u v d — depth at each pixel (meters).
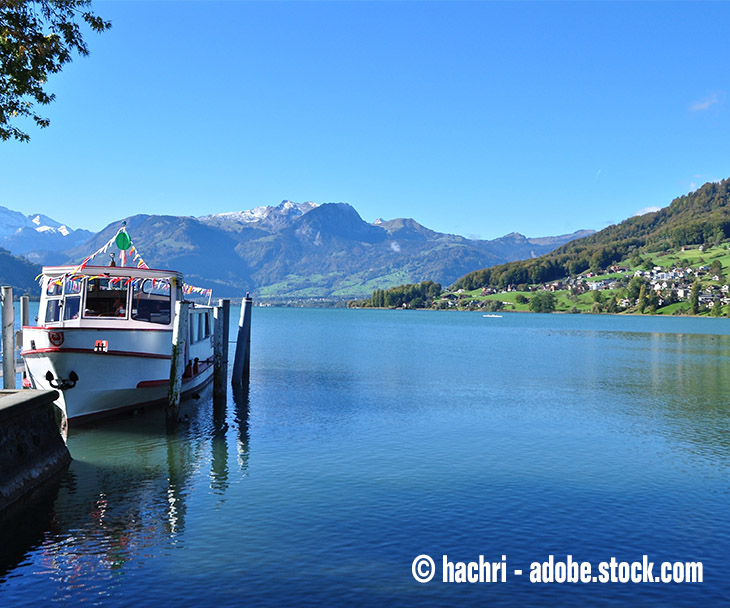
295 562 12.81
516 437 25.00
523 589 11.85
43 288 27.05
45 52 19.59
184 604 11.12
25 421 16.83
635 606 11.32
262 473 19.30
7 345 25.11
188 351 30.94
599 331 152.00
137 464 20.17
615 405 33.53
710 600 11.55
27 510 15.61
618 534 14.55
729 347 89.75
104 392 24.95
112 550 13.30
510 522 15.20
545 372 51.31
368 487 17.91
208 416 28.58
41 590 11.59
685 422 28.62
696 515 15.83
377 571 12.48
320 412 30.09
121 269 26.45
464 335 121.00
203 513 15.60
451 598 11.46
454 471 19.72
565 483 18.50
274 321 183.75
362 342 89.69
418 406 32.28
